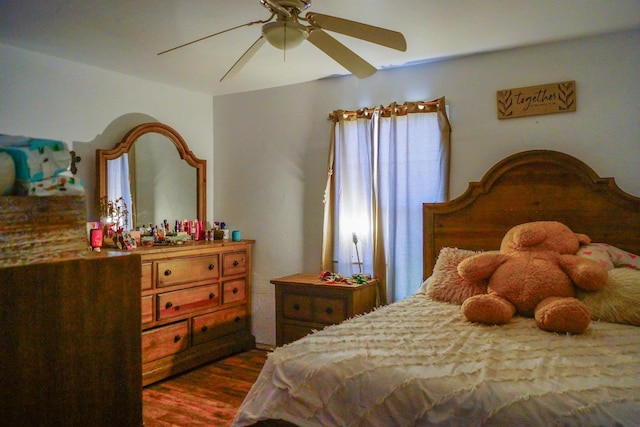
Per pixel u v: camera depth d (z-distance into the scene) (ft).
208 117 13.61
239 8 7.45
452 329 6.29
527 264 7.41
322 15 5.79
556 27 8.39
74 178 2.43
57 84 9.87
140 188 11.37
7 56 9.04
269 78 11.73
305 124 12.23
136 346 2.52
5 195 2.16
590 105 8.93
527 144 9.50
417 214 10.45
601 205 8.46
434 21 8.05
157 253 10.16
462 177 10.13
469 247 9.65
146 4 7.28
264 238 12.91
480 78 9.93
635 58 8.57
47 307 2.18
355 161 11.28
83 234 2.46
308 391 5.05
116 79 11.07
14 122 9.14
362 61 7.06
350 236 11.29
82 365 2.30
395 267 10.63
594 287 6.76
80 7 7.37
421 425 4.34
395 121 10.59
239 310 12.58
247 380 10.34
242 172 13.28
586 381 4.25
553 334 5.97
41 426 2.15
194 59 10.07
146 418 8.39
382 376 4.76
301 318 10.52
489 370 4.61
